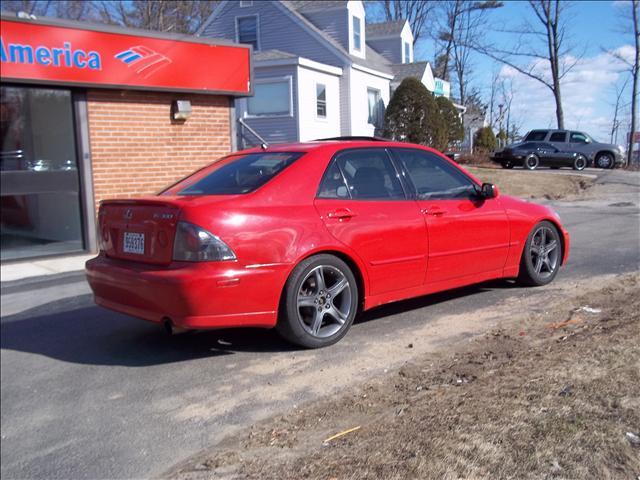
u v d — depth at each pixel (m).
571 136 27.11
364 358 4.79
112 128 10.92
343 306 5.07
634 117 30.06
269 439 3.63
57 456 3.83
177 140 11.81
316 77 23.45
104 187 10.91
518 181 20.30
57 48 9.88
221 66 12.02
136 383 4.73
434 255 5.54
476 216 5.85
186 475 3.37
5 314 7.03
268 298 4.60
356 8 26.33
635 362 3.78
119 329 6.19
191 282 4.32
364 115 26.56
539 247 6.53
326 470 3.05
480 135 36.53
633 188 18.23
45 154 10.38
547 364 3.98
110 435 4.00
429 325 5.49
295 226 4.71
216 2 34.19
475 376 4.09
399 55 32.69
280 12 25.61
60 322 6.59
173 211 4.54
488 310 5.82
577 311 5.42
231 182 5.07
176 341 5.58
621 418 3.09
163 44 11.12
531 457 2.84
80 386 4.78
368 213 5.14
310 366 4.71
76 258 10.43
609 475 2.67
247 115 23.14
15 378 5.02
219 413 4.12
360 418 3.73
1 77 9.41
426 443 3.12
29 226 10.23
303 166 5.01
